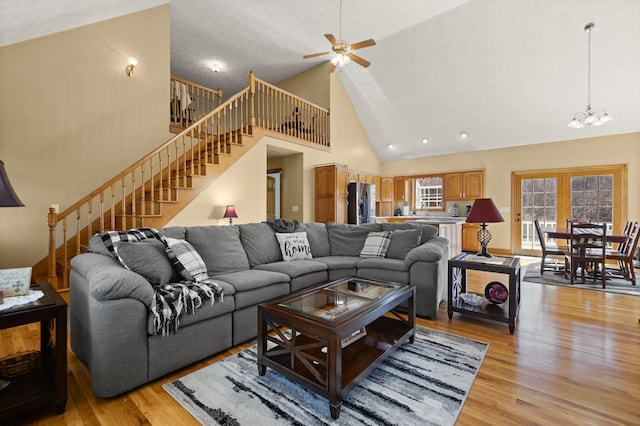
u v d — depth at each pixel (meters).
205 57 6.32
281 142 5.78
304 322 1.69
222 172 4.82
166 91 5.17
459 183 7.79
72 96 4.32
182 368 2.06
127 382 1.74
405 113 7.21
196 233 2.90
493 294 3.06
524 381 1.89
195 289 2.12
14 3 3.08
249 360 2.19
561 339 2.51
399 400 1.70
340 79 7.03
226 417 1.57
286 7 4.75
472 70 5.66
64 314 1.61
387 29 5.25
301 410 1.62
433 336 2.58
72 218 4.34
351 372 1.73
